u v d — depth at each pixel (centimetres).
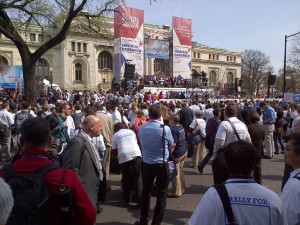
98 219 584
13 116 1153
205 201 222
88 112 754
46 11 1603
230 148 234
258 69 8881
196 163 1027
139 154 656
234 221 211
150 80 3825
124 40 3662
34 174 223
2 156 1120
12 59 5584
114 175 936
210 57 8775
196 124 993
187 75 4572
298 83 6906
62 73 5909
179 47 4484
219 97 3962
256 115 645
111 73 6550
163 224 558
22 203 205
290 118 1415
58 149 609
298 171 294
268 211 214
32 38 5512
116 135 669
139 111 845
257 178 639
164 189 523
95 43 6269
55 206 223
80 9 1428
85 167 417
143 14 3794
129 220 580
